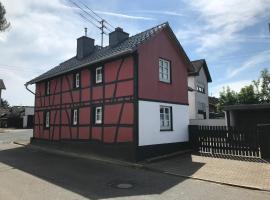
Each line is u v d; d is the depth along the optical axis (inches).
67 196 259.9
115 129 482.9
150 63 494.9
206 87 1162.6
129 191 278.4
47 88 726.5
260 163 404.5
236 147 485.7
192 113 1014.4
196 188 289.3
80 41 700.7
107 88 510.9
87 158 499.5
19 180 323.6
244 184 296.7
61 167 408.8
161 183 311.4
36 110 764.0
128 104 464.4
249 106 666.8
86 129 553.6
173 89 549.3
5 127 1694.1
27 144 737.6
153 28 550.3
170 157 478.0
